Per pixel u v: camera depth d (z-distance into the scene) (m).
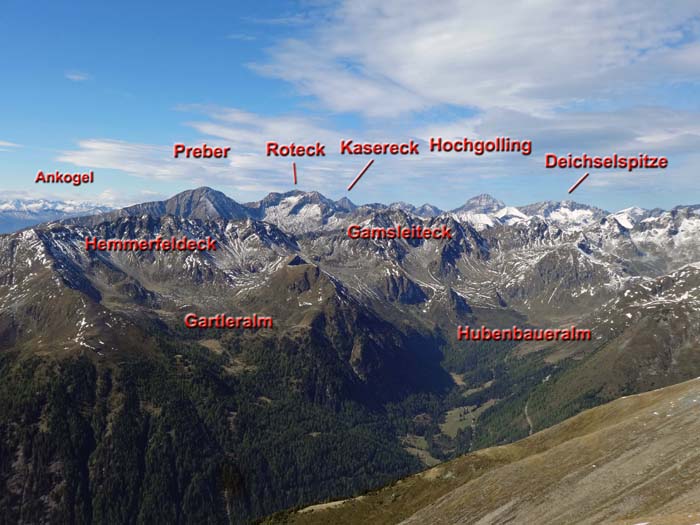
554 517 100.88
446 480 153.38
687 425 114.62
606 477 106.31
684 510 80.25
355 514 149.38
